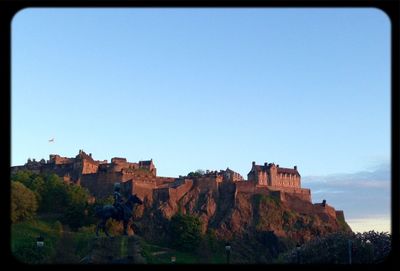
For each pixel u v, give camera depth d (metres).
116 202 51.69
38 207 151.62
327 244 85.75
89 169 197.25
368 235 81.38
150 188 195.75
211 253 172.38
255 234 197.12
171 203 191.75
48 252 109.75
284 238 197.88
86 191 177.12
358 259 80.50
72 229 151.38
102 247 50.03
